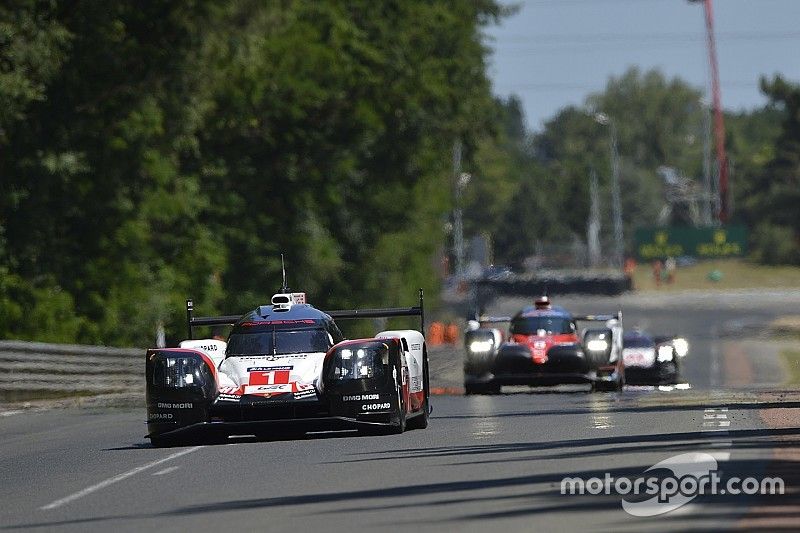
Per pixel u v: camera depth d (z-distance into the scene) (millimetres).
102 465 55125
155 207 166750
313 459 53250
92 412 94875
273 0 160000
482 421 71875
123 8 149250
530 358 107062
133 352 118750
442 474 46000
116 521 38719
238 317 70250
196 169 188000
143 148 156375
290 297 68188
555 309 112562
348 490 42969
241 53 156500
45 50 133250
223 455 56688
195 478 48469
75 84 148875
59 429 79688
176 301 171250
